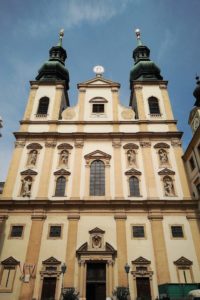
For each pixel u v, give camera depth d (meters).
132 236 26.58
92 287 24.47
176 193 29.53
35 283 23.92
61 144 33.34
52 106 37.62
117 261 25.09
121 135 34.03
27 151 32.81
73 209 27.94
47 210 27.92
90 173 31.27
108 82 40.03
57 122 35.53
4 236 26.31
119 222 27.23
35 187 29.75
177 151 32.84
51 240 26.22
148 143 33.34
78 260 25.14
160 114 36.78
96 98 38.22
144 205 28.22
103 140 33.91
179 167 31.55
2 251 25.42
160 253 25.42
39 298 23.25
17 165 31.50
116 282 24.09
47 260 24.92
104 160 32.03
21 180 30.30
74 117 36.72
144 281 24.39
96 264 25.41
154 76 43.06
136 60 48.53
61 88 39.81
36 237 26.16
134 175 30.80
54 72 43.41
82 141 33.66
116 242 26.12
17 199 28.77
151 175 30.69
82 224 27.17
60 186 30.14
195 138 29.39
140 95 39.12
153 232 26.66
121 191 29.47
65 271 24.41
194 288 21.95
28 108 37.28
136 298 23.31
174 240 26.38
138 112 37.28
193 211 27.89
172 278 24.30
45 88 39.84
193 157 29.98
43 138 33.94
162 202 28.27
